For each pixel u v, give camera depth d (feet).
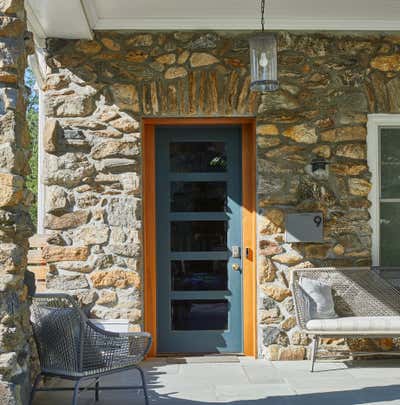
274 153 16.76
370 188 16.98
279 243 16.76
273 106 16.81
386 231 17.33
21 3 10.47
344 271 16.67
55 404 12.77
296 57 16.96
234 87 16.74
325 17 16.55
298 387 14.02
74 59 16.70
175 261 17.47
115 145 16.63
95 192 16.63
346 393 13.46
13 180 9.91
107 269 16.56
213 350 17.40
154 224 17.37
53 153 16.66
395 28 16.96
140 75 16.72
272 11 16.16
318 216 16.74
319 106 16.93
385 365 16.19
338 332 15.30
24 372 10.38
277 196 16.75
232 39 16.88
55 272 16.53
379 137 17.35
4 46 10.03
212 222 17.51
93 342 11.52
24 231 10.48
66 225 16.58
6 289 9.78
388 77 17.11
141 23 16.55
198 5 15.70
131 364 11.96
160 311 17.40
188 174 17.47
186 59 16.78
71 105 16.66
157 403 12.84
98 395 13.28
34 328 11.68
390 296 16.71
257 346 16.94
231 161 17.48
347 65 17.02
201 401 12.94
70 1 14.03
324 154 16.88
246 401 12.91
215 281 17.47
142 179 16.96
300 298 16.19
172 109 16.69
